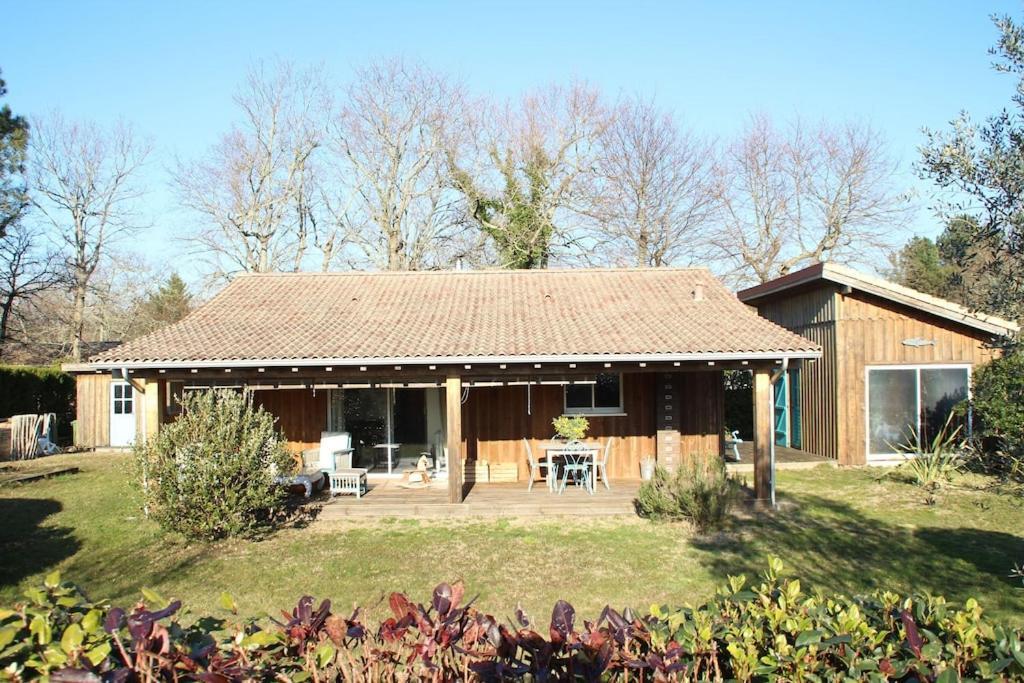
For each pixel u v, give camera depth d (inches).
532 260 1315.2
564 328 572.7
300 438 632.4
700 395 630.5
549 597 339.6
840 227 1443.2
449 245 1408.7
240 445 465.4
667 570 379.9
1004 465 585.6
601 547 426.9
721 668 146.5
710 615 154.5
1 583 373.4
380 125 1382.9
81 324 1429.6
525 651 135.2
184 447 451.8
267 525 482.0
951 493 559.8
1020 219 182.4
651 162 1370.6
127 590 361.4
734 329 560.7
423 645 129.9
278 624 136.9
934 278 1269.7
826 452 743.1
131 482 462.0
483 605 329.1
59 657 115.3
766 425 526.3
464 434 629.3
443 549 428.1
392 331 566.6
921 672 130.3
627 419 634.8
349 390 639.8
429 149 1392.7
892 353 722.2
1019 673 135.6
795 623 144.6
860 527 462.9
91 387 967.6
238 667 123.0
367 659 132.8
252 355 509.7
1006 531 447.2
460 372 526.6
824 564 382.9
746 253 1483.8
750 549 416.2
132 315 1601.9
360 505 519.8
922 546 414.3
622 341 534.9
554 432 629.9
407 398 645.3
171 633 133.6
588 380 540.1
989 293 194.7
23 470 747.4
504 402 631.8
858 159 1417.3
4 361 1448.1
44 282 1322.6
